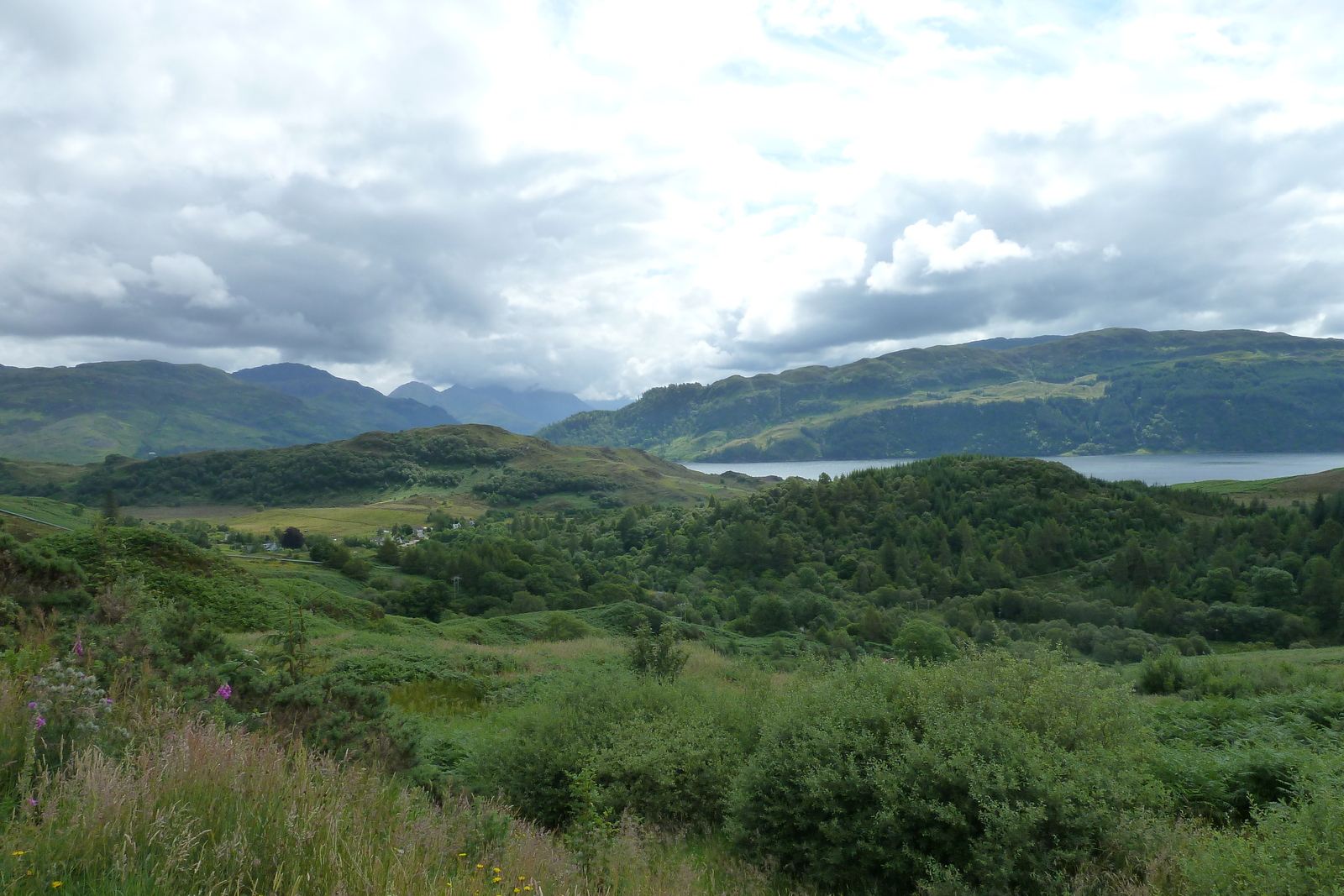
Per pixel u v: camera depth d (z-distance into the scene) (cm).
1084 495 13100
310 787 491
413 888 392
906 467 15575
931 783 652
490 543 10438
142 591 1175
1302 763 794
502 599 8219
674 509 16950
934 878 604
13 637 802
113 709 564
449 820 578
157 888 338
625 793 873
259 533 14738
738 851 764
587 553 13762
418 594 7519
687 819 881
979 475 14138
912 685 786
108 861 357
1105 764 645
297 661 1068
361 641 2719
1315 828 538
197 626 1052
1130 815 624
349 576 8094
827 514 12962
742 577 11400
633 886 574
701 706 1105
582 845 677
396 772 802
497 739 1069
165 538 3694
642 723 985
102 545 3353
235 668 910
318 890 374
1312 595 8150
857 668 862
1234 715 1297
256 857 384
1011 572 10631
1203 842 606
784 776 746
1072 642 7094
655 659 1511
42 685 519
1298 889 498
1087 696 728
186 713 616
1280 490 15788
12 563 1540
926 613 8981
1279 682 2038
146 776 416
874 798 685
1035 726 705
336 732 808
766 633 7650
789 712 810
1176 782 877
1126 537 11119
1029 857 587
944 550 11269
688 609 8106
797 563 11506
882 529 12469
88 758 420
